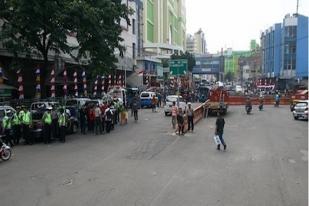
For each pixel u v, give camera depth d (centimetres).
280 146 2103
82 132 2672
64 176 1388
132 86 6506
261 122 3425
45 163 1630
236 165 1591
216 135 1988
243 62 15275
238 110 4894
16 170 1496
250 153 1881
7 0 2623
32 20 2609
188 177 1373
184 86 8188
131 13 3164
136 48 7312
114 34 2923
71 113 2720
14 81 3362
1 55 3092
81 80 4516
